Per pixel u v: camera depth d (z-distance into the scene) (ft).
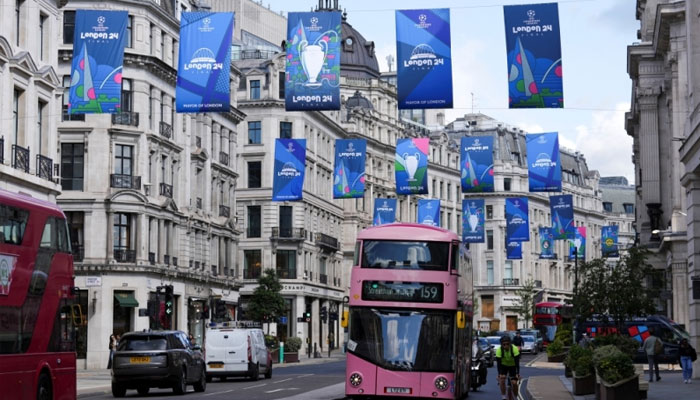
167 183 222.89
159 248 217.15
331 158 344.28
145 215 208.44
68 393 81.00
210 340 144.56
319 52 95.86
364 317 91.45
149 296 209.15
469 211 209.05
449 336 90.63
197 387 119.03
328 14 96.02
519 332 283.59
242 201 303.48
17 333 71.15
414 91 93.97
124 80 207.62
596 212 531.50
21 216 72.95
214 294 251.80
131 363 107.96
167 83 223.10
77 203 202.59
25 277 72.79
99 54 101.24
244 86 305.94
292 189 145.59
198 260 242.17
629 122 269.64
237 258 275.39
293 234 303.07
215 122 256.93
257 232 302.66
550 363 218.38
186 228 232.32
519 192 459.73
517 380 88.84
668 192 210.18
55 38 158.81
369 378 90.38
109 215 204.03
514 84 94.22
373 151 375.45
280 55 306.35
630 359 84.84
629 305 153.48
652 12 218.79
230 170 266.98
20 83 144.77
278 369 201.67
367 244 92.73
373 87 378.12
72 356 82.07
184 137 232.73
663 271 192.54
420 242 92.22
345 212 361.10
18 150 142.10
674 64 174.81
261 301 258.98
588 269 157.58
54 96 156.87
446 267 91.66
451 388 89.97
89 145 203.72
